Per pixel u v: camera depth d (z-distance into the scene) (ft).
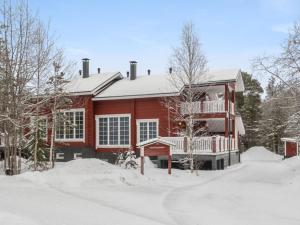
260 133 200.54
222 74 104.63
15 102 65.57
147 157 96.58
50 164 81.66
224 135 111.86
